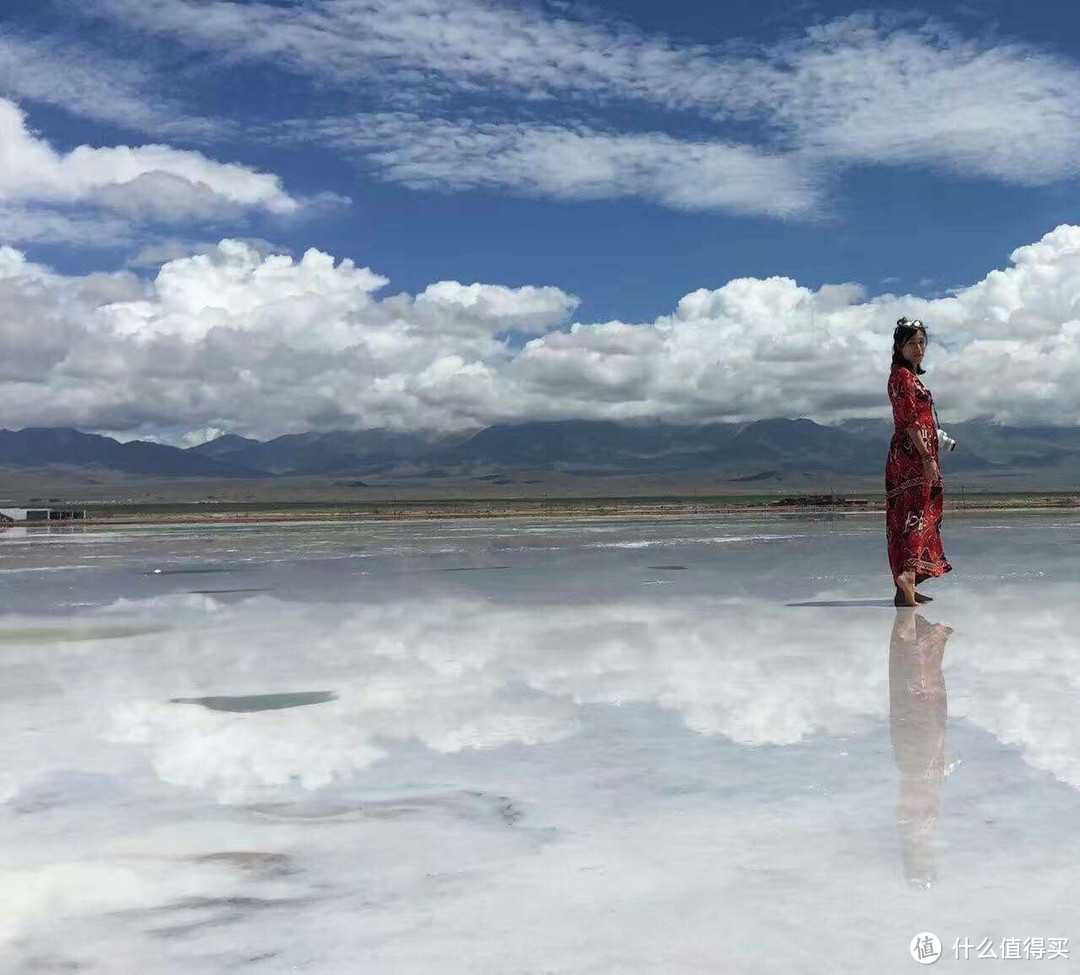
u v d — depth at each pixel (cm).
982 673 711
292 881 356
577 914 322
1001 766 478
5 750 544
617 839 390
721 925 311
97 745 554
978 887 335
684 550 2245
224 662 818
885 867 354
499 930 312
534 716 607
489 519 5612
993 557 1875
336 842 395
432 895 341
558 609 1135
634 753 518
